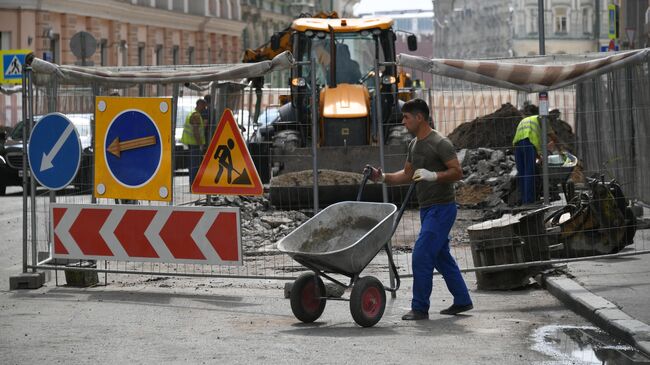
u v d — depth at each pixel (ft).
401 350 51.90
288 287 69.31
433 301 66.90
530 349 51.83
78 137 75.15
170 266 83.87
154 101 73.41
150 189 73.46
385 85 136.26
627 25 197.26
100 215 73.46
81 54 175.22
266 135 127.75
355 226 60.90
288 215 107.24
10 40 278.05
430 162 60.59
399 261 84.07
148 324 60.08
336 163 122.11
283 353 51.49
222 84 103.55
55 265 76.69
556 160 111.96
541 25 168.25
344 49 138.41
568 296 63.36
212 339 55.31
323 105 130.11
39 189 82.38
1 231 115.24
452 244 92.79
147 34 358.43
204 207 70.85
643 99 94.17
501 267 68.49
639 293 63.36
